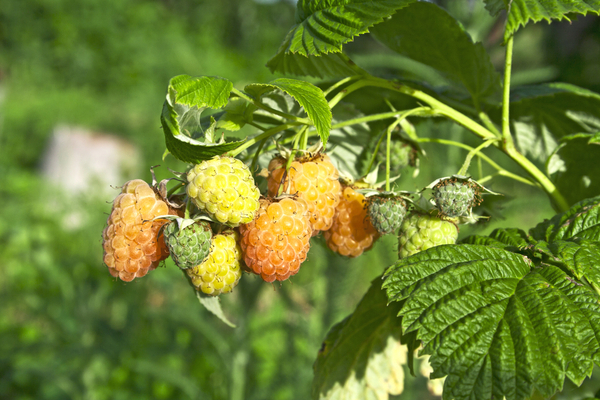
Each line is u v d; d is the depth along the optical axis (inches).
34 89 88.9
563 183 11.6
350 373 12.0
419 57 11.8
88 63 92.5
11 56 94.2
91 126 69.8
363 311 11.6
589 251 9.6
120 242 9.8
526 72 22.3
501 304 9.3
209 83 9.4
